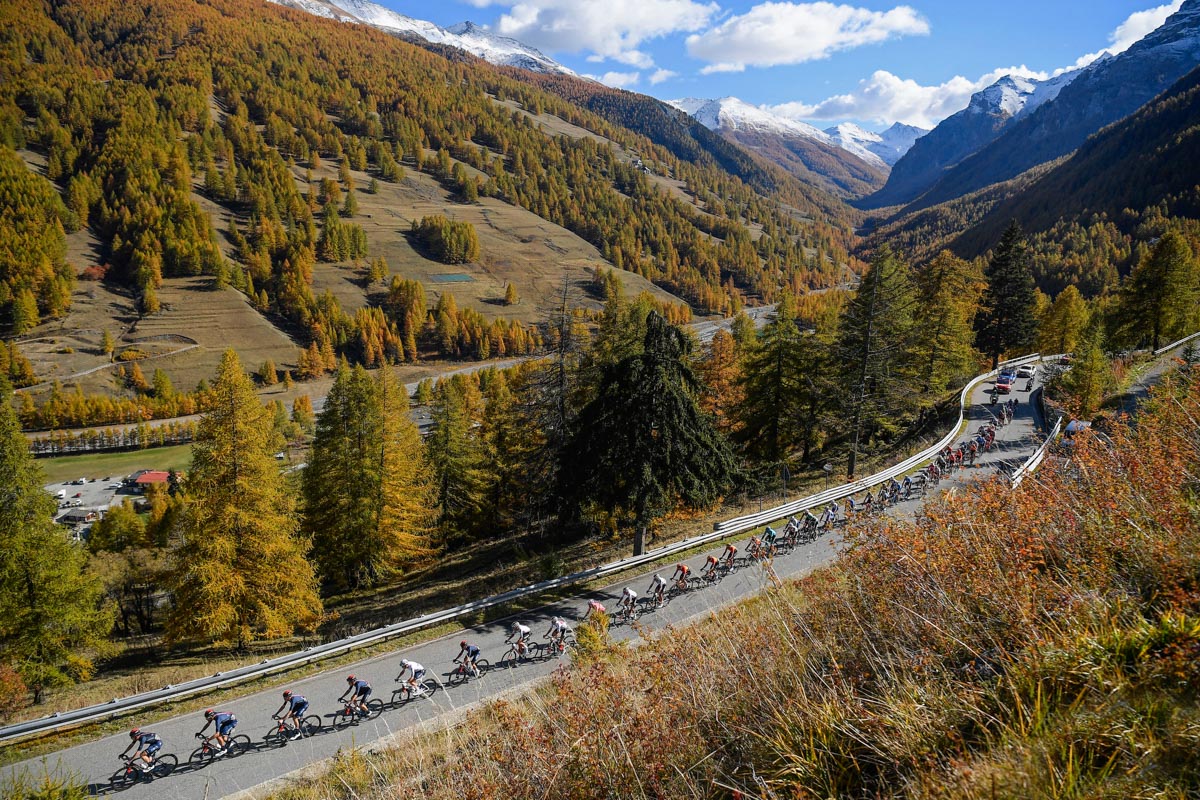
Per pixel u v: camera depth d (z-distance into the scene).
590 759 4.32
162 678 17.75
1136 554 3.79
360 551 28.08
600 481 19.62
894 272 28.59
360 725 13.70
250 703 14.92
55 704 17.12
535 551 28.05
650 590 17.77
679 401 19.17
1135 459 4.73
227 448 20.30
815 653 4.37
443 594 22.61
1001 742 2.75
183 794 11.98
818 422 32.88
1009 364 48.16
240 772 12.46
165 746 13.49
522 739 5.05
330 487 28.56
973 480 5.62
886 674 3.71
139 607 34.53
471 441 36.91
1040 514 4.48
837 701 3.59
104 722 14.36
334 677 15.85
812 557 18.70
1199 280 40.88
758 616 6.12
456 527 36.16
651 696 4.93
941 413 35.78
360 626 20.69
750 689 4.33
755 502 25.61
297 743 13.25
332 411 28.81
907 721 3.18
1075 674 2.96
